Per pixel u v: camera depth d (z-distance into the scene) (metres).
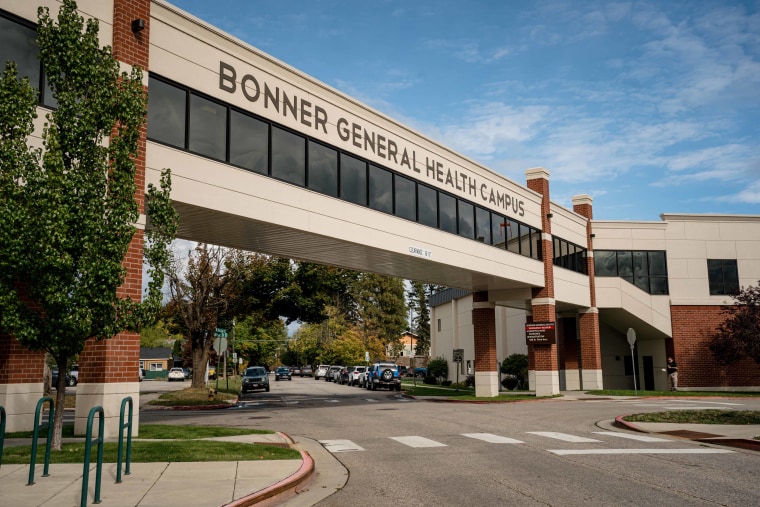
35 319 11.02
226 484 8.92
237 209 17.61
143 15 15.45
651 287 38.38
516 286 32.56
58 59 11.72
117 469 9.02
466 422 18.91
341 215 21.20
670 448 12.98
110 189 11.67
